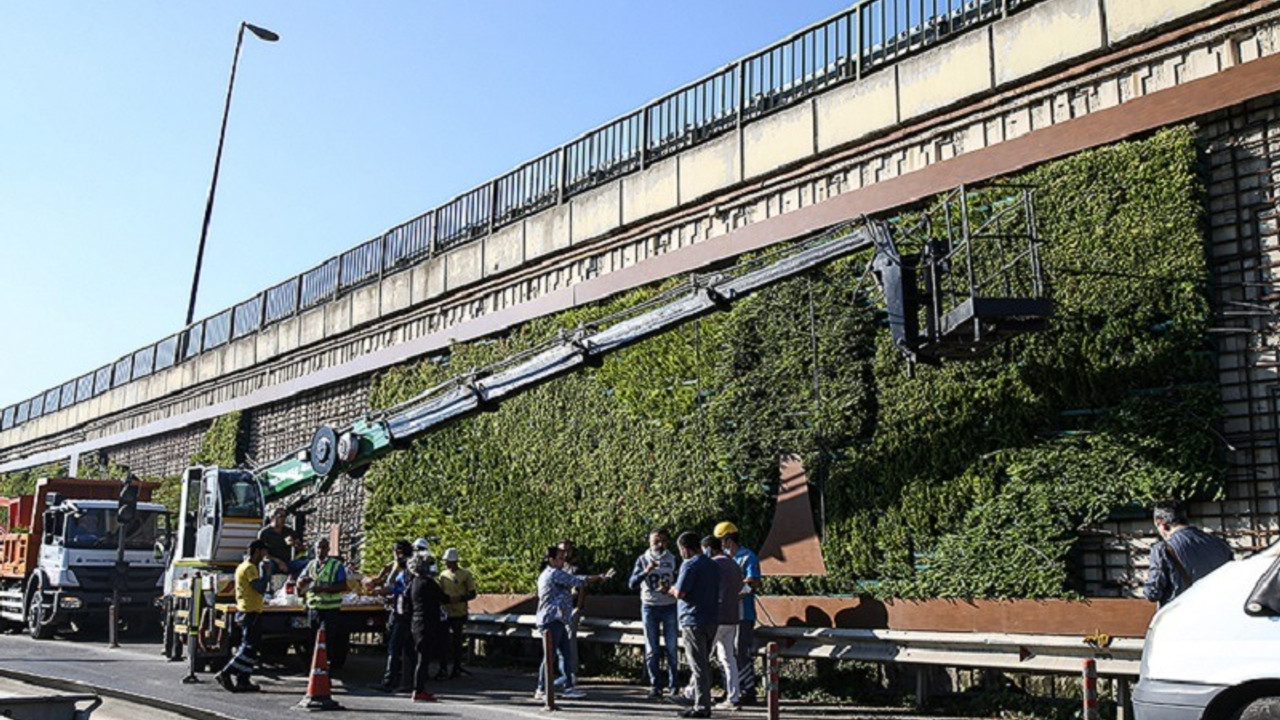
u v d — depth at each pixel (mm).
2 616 25422
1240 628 6965
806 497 14656
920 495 13383
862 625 13609
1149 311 11711
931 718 12047
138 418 36719
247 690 14391
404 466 22344
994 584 12438
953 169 13695
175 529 24188
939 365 12320
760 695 14125
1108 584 11883
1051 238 12594
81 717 8852
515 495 19484
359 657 19906
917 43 14828
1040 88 13211
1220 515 11148
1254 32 11523
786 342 15141
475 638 19672
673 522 16328
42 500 24625
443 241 23609
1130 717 10875
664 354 16891
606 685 15523
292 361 28250
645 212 18281
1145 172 11938
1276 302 10992
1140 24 12305
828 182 15523
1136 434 11625
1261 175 11320
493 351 20875
